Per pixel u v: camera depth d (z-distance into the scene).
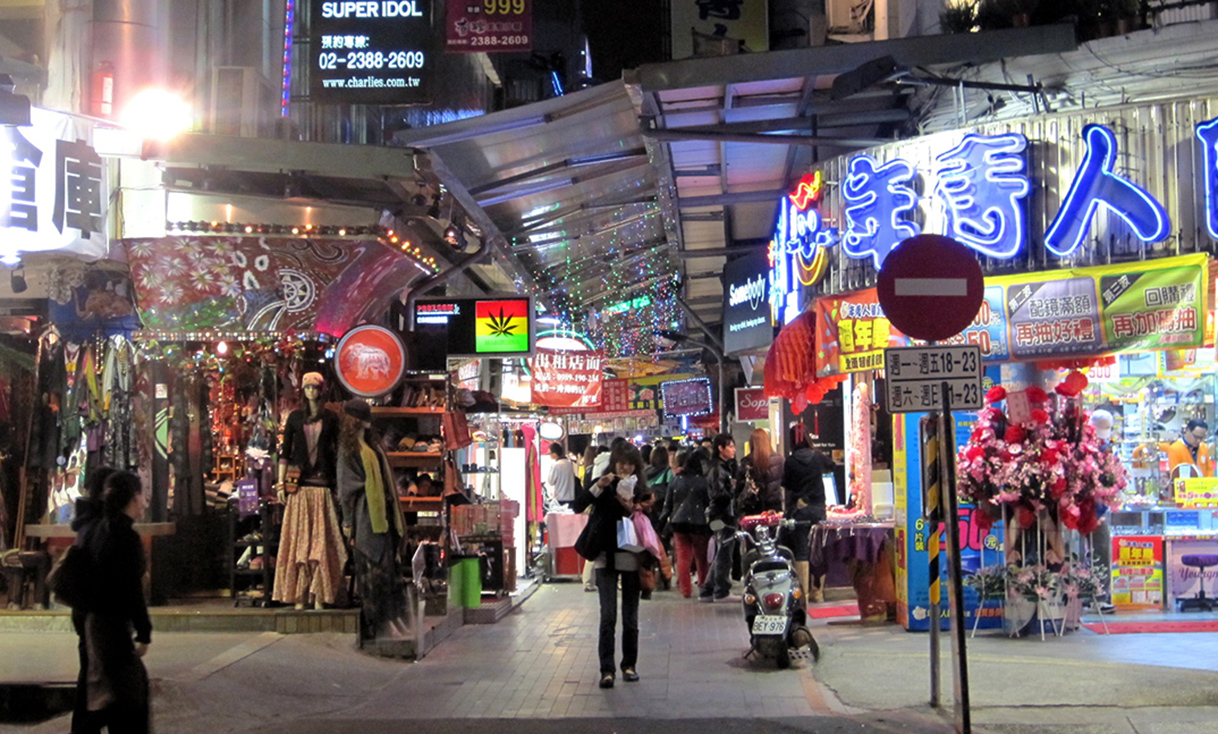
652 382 26.83
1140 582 11.01
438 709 7.58
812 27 13.78
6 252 9.31
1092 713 6.91
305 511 9.82
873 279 10.37
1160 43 9.27
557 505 17.52
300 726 7.11
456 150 9.86
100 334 10.46
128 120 10.18
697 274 18.62
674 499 14.02
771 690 8.04
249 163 9.38
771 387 12.60
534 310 12.56
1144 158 9.52
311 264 10.48
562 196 12.31
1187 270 9.37
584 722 7.13
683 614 12.43
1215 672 7.88
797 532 11.67
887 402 7.07
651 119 10.14
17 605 10.16
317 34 11.70
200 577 11.20
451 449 11.33
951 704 7.29
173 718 7.14
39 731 6.94
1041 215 9.79
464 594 11.82
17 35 10.93
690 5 14.14
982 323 9.88
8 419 11.01
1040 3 9.66
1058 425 9.88
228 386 11.37
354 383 10.43
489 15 12.50
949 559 6.82
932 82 9.57
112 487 5.93
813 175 11.15
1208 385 12.00
